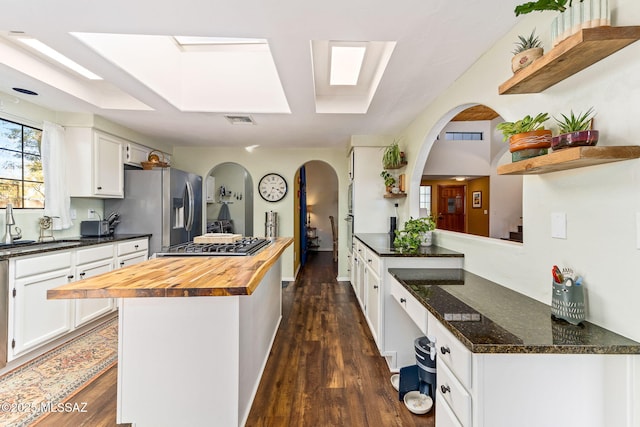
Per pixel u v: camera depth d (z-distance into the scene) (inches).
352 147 165.2
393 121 132.0
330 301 155.2
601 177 43.0
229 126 142.8
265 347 92.7
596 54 40.1
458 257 89.0
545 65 43.1
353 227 165.3
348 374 86.6
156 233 147.3
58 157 118.2
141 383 60.9
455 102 89.2
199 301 60.8
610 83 41.0
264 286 90.5
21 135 109.8
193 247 88.4
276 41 68.5
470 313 49.7
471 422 40.3
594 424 39.6
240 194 273.0
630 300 39.3
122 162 144.5
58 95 105.2
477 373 39.1
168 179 149.2
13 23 62.2
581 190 46.5
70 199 129.3
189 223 168.9
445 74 84.5
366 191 162.2
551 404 39.5
